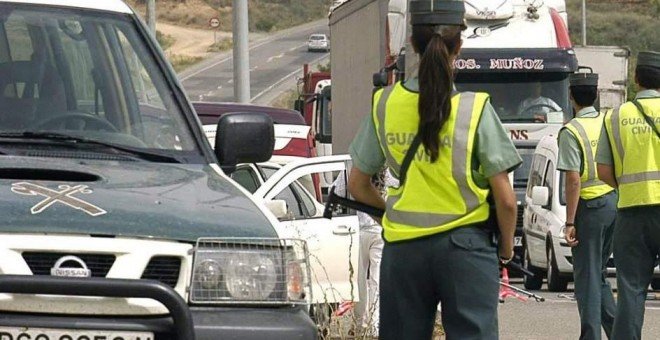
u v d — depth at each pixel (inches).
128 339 325.1
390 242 390.0
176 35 6820.9
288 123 1194.0
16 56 416.2
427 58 381.4
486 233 384.5
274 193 768.3
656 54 565.6
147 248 335.6
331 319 591.8
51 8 432.8
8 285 314.2
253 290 346.6
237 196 376.5
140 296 320.8
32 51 418.0
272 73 5428.2
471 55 1278.3
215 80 5049.2
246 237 349.4
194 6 7347.4
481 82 1288.1
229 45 6501.0
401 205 387.9
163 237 339.6
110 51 428.5
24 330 322.0
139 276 332.5
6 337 321.4
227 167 414.9
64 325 323.6
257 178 826.8
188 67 5703.7
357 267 741.3
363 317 643.5
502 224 382.6
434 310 394.9
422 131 381.1
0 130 394.6
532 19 1305.4
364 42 1502.2
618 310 569.6
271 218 367.2
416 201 385.4
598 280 614.2
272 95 4670.3
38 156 385.4
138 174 378.6
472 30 1291.8
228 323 335.9
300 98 2522.1
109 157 394.0
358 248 727.1
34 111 404.2
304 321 345.4
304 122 1205.1
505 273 902.4
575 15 5290.4
